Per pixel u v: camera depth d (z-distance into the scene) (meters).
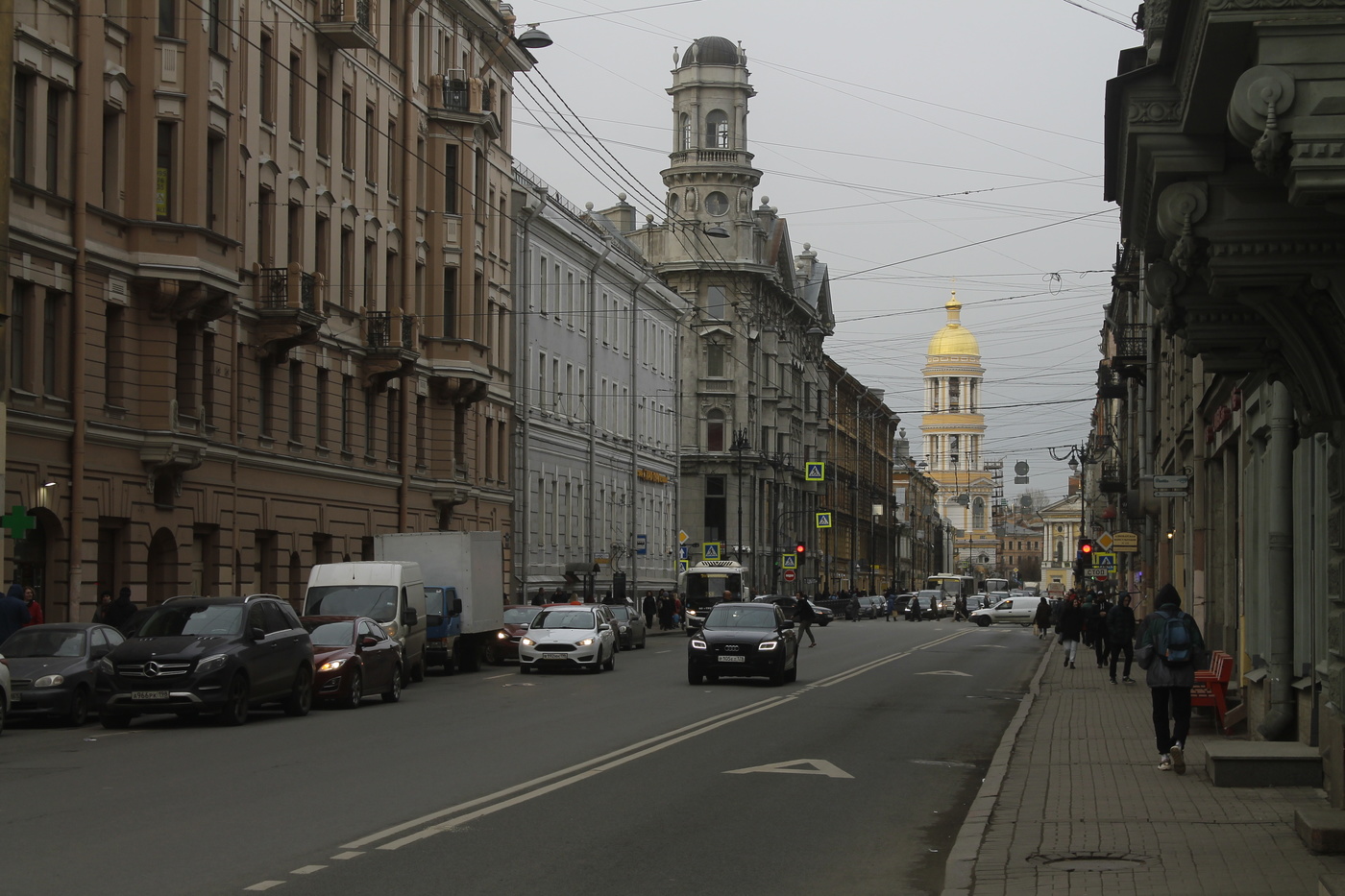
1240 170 9.23
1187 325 12.06
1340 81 7.51
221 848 11.14
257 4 37.12
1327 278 9.23
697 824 12.85
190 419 33.62
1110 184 11.02
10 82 27.84
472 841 11.62
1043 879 10.23
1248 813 13.21
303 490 40.44
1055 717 24.42
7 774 15.76
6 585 27.86
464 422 52.09
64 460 29.86
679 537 85.19
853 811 14.02
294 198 39.66
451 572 37.91
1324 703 14.82
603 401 71.44
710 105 96.19
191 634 22.45
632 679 34.47
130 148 32.34
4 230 27.67
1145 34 21.95
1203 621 30.77
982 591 158.25
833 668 39.66
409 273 47.59
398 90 47.06
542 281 61.66
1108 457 79.44
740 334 95.81
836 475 123.94
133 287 32.25
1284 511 18.02
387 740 19.58
